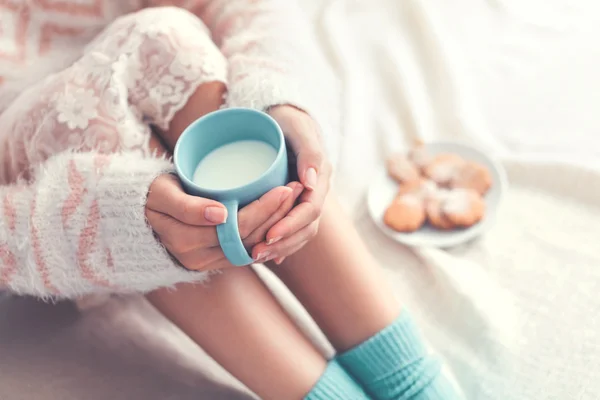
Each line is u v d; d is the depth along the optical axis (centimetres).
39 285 100
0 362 113
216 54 107
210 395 109
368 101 141
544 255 118
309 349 103
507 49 144
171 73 104
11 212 100
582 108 133
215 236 92
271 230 93
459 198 123
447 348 111
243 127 96
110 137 102
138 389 110
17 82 116
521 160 127
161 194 94
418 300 117
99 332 116
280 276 106
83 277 99
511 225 122
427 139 135
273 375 101
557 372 106
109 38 107
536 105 135
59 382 111
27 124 105
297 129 99
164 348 115
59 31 118
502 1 150
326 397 99
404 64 143
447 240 121
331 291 103
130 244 96
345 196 130
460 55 145
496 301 114
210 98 104
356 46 148
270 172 91
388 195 128
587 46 141
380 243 124
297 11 121
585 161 124
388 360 102
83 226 97
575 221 121
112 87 103
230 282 101
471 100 138
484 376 108
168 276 98
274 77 103
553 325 111
